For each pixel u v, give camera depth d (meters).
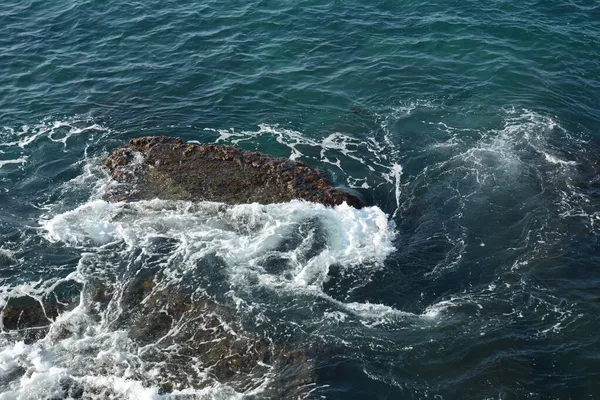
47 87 28.80
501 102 26.73
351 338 16.59
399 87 28.00
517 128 25.06
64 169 23.56
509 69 28.77
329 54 30.48
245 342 16.52
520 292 17.80
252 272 18.59
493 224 20.44
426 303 17.67
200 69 29.70
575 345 16.12
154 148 23.81
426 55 30.08
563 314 17.02
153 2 35.62
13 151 24.58
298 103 27.25
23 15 34.91
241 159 22.92
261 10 34.25
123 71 29.80
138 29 33.09
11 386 15.46
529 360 15.77
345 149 24.41
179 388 15.41
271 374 15.70
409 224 20.70
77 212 21.22
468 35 31.27
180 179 22.30
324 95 27.67
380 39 31.39
